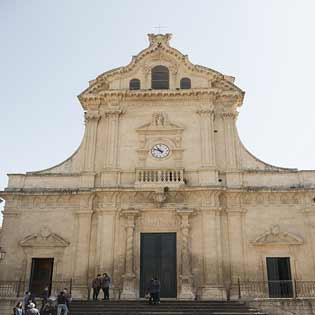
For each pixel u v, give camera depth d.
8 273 28.08
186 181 29.75
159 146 30.91
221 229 28.61
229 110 32.12
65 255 28.52
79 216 29.28
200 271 27.55
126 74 33.31
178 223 28.81
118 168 30.28
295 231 28.25
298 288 26.81
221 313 22.02
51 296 26.16
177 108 32.03
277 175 29.88
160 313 22.08
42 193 29.56
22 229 29.14
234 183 29.77
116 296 27.09
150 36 34.25
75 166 31.22
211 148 30.48
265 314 21.89
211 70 32.66
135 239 28.59
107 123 31.91
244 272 27.55
